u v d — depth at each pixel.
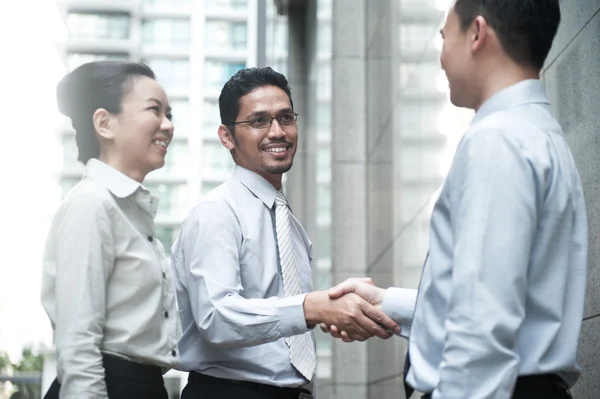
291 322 2.56
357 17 7.62
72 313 2.24
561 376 1.85
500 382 1.65
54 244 2.41
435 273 1.88
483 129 1.81
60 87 2.56
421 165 5.28
